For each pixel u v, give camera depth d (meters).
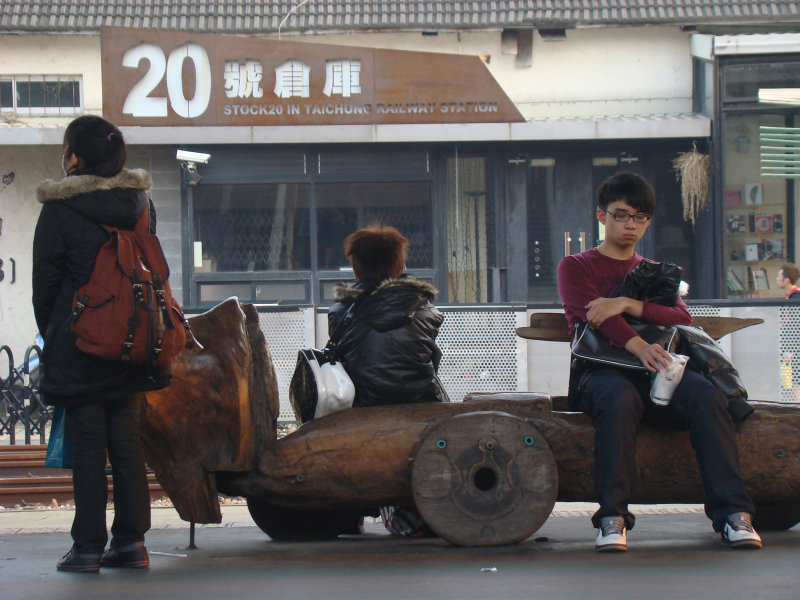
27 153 22.94
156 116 21.56
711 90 21.80
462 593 5.32
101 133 6.06
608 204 7.04
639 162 22.53
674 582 5.48
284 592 5.42
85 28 22.91
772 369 13.54
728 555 6.23
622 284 6.85
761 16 22.45
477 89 21.55
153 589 5.55
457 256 22.55
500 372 13.70
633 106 23.22
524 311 13.67
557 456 6.68
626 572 5.77
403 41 23.28
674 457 6.68
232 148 22.14
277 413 6.95
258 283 22.38
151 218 6.21
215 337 6.59
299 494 6.72
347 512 7.93
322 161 22.30
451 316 13.72
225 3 23.41
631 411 6.42
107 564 6.27
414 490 6.56
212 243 22.38
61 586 5.66
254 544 7.53
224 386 6.50
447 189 22.45
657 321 6.71
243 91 21.61
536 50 23.31
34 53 23.27
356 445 6.66
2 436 13.74
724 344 13.52
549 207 22.58
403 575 5.82
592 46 23.27
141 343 5.79
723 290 21.44
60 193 5.86
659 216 22.45
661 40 23.17
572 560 6.17
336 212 22.38
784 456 6.62
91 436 6.01
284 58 21.58
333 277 22.34
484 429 6.57
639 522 8.52
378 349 6.91
